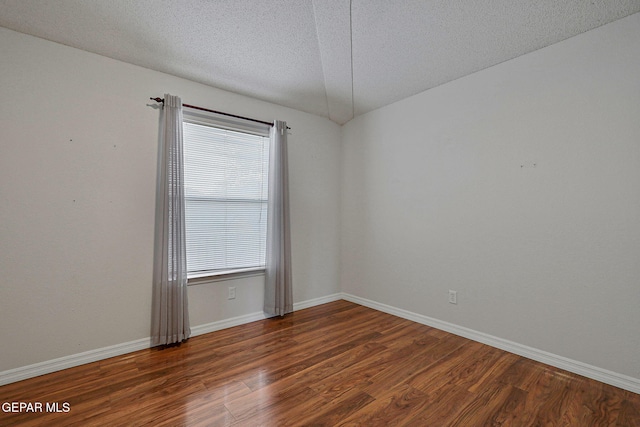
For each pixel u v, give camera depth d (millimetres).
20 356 2074
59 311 2215
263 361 2352
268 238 3301
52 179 2197
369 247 3744
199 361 2344
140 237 2555
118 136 2463
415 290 3246
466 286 2818
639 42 1948
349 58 2791
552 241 2303
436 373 2184
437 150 3057
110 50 2373
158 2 2059
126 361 2336
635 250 1959
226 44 2490
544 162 2344
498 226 2604
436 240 3055
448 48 2512
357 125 3904
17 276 2072
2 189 2031
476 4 2064
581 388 1996
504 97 2574
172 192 2619
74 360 2258
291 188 3588
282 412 1753
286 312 3385
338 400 1867
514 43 2352
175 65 2641
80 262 2299
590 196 2133
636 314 1955
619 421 1686
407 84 3090
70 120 2266
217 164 3049
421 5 2135
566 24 2113
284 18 2307
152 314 2572
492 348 2590
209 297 2953
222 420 1679
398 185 3420
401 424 1665
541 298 2359
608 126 2059
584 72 2158
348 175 4020
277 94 3275
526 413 1756
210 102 2986
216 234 3043
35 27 2090
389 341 2730
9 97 2057
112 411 1742
